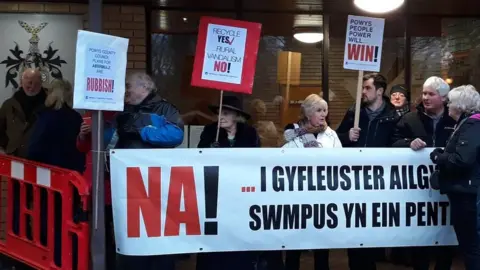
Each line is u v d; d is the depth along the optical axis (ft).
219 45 15.99
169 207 14.85
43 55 22.63
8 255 17.76
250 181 15.23
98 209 14.20
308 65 24.70
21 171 17.11
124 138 15.38
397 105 19.71
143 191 14.73
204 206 15.02
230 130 16.51
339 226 15.61
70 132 18.01
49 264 15.87
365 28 17.07
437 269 18.20
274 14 24.35
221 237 15.12
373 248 17.34
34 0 22.27
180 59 23.84
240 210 15.19
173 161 14.88
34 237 16.51
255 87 24.47
